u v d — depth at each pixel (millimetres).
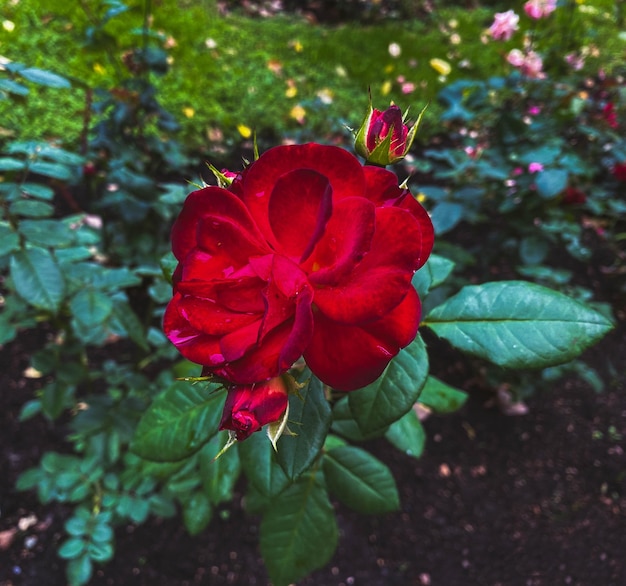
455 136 734
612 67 895
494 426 546
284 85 890
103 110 499
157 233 558
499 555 459
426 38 1123
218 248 129
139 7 535
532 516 486
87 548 358
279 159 129
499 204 545
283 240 130
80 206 623
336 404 248
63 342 391
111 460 376
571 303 186
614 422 556
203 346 125
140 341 356
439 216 463
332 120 751
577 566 455
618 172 562
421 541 465
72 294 321
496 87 543
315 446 171
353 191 130
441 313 197
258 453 219
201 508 339
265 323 115
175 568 431
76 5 873
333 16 1244
